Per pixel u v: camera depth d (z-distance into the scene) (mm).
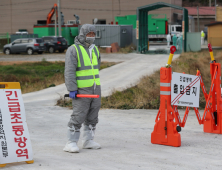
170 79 9680
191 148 9328
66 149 8789
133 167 7227
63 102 19688
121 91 22469
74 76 8547
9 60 49531
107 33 65625
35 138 10812
